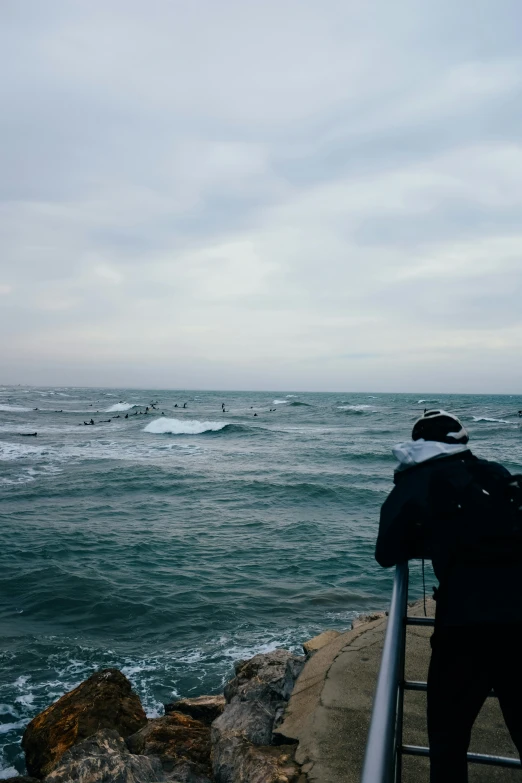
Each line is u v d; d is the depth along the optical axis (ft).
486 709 11.45
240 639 31.37
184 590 38.47
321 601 36.68
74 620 33.94
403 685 6.13
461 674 5.74
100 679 19.97
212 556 46.29
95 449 122.93
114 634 32.14
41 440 139.95
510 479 6.13
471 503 5.93
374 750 4.43
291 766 10.32
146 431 169.78
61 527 54.70
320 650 14.99
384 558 6.43
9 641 31.07
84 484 77.87
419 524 6.26
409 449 6.86
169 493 73.10
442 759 5.63
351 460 107.45
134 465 94.99
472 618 5.63
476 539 5.81
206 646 30.55
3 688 26.07
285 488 75.66
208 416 236.63
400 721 6.09
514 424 184.75
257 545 49.49
